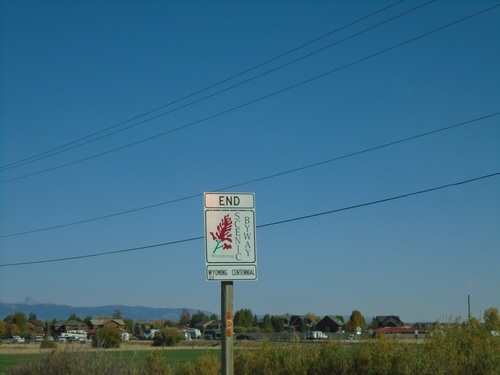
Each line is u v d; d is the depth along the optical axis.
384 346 17.92
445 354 16.77
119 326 176.38
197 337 131.62
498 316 18.19
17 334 160.88
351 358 19.12
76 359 27.38
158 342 95.56
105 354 30.53
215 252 10.52
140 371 28.06
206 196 10.61
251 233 10.66
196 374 28.14
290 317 120.00
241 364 22.33
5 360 54.72
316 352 20.22
